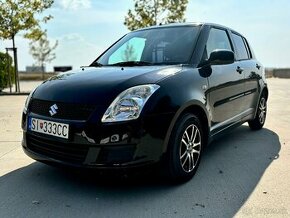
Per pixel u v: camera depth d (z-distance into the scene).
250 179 3.47
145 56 4.05
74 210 2.82
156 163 2.99
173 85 3.17
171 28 4.33
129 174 2.88
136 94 2.94
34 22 15.41
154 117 2.93
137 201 2.98
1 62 14.88
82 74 3.50
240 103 4.66
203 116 3.62
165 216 2.69
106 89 3.00
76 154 2.95
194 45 3.88
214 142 4.98
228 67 4.27
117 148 2.84
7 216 2.73
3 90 16.31
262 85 5.52
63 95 3.10
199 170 3.74
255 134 5.51
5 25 14.85
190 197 3.04
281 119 6.96
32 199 3.05
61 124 2.98
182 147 3.30
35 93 3.43
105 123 2.83
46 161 3.15
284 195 3.06
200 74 3.59
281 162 4.02
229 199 2.99
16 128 6.30
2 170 3.83
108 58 4.32
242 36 5.38
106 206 2.89
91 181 3.45
